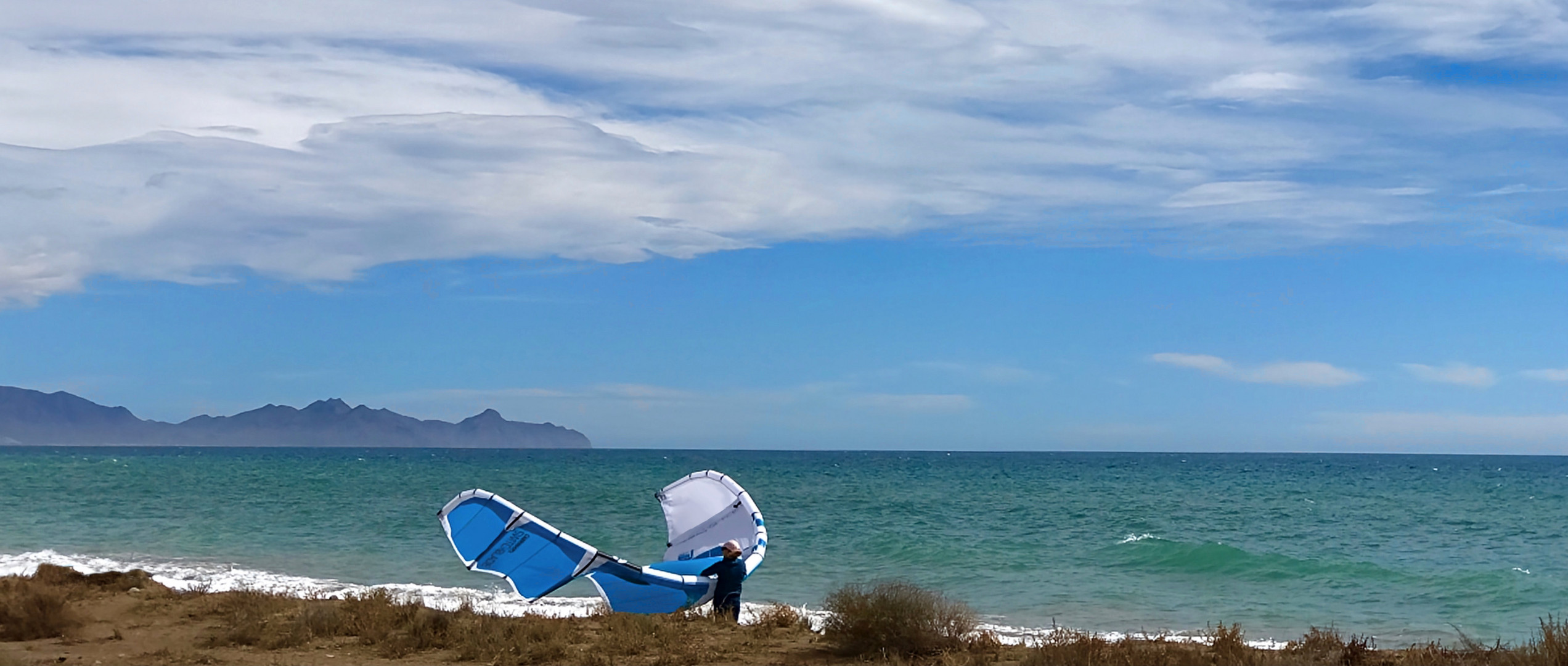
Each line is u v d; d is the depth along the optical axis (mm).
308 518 37219
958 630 12836
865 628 12359
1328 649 12164
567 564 13953
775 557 26938
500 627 12969
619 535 32281
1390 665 11359
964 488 69375
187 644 12438
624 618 13875
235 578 21641
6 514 38281
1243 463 176250
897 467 127312
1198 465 156125
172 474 82375
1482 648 12812
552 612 17328
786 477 88938
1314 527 38344
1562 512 47156
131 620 14039
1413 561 27234
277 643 12367
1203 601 20250
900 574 23844
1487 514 46156
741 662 11672
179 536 30750
